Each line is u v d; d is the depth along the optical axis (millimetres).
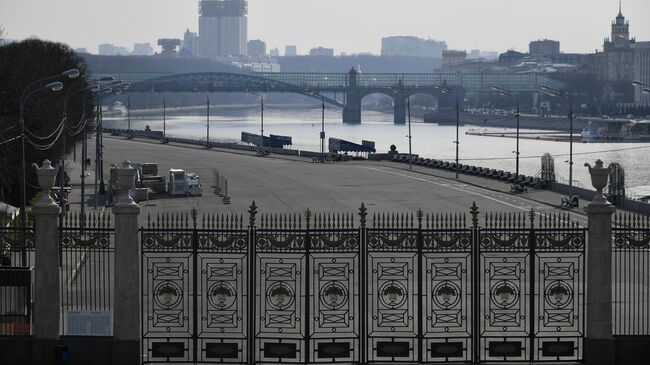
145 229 108875
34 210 104938
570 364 107812
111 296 133625
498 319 125000
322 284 143750
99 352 105438
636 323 124062
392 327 111375
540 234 110500
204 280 145125
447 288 112875
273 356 107562
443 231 109250
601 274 107125
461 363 107938
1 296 107188
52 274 105312
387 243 109062
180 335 119312
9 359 105250
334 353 107750
